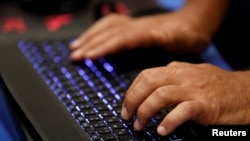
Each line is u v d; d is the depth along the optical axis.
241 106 1.02
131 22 1.47
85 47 1.34
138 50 1.38
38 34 1.44
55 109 1.07
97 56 1.31
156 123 1.01
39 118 1.03
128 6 1.71
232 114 1.01
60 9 1.65
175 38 1.44
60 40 1.41
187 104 0.97
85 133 0.99
